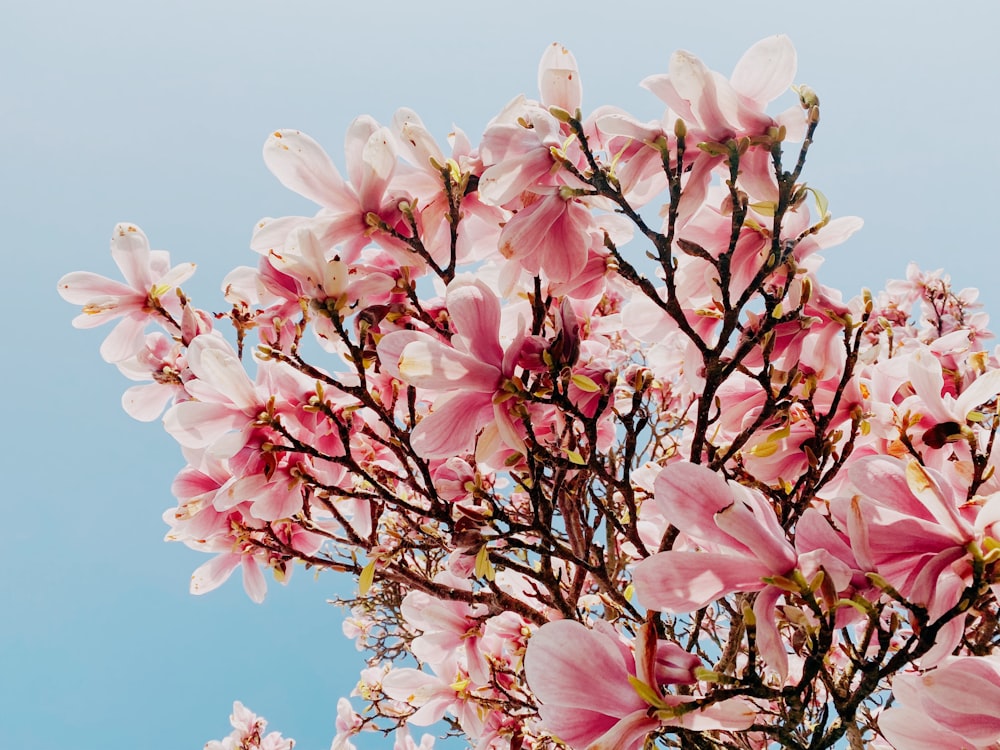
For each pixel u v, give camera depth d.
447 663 1.23
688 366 1.05
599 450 1.11
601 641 0.83
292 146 0.98
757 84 0.94
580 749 0.83
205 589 1.13
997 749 0.82
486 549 0.98
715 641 1.18
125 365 1.19
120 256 1.15
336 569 1.06
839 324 1.00
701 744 0.94
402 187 1.02
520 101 1.00
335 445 1.04
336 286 0.95
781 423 1.02
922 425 0.97
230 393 0.99
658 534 1.16
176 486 1.09
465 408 0.94
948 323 2.33
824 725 0.85
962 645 0.99
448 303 0.93
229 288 1.08
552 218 0.96
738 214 0.93
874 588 0.83
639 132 0.94
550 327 1.06
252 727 2.34
